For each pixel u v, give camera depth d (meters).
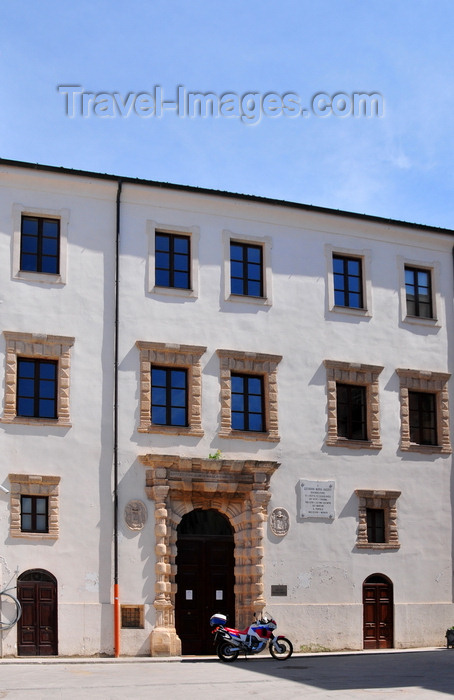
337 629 31.11
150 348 30.14
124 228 30.72
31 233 29.81
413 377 34.00
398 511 32.94
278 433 31.47
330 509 31.80
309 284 32.97
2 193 29.50
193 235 31.56
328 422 32.31
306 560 31.12
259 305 32.06
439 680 21.98
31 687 20.62
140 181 30.92
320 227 33.53
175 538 29.59
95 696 19.23
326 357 32.72
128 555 28.78
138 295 30.47
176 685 21.06
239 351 31.27
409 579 32.66
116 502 28.84
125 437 29.44
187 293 31.11
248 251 32.47
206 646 29.75
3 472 27.95
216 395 30.84
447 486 34.00
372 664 25.97
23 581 27.59
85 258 30.06
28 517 28.16
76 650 27.67
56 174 30.00
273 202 32.66
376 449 32.94
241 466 30.22
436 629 32.75
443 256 35.53
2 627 27.09
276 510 30.98
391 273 34.44
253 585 30.12
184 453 30.09
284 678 22.39
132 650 28.23
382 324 33.91
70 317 29.53
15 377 28.56
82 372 29.34
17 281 29.16
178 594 29.75
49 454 28.53
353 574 31.78
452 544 33.72
